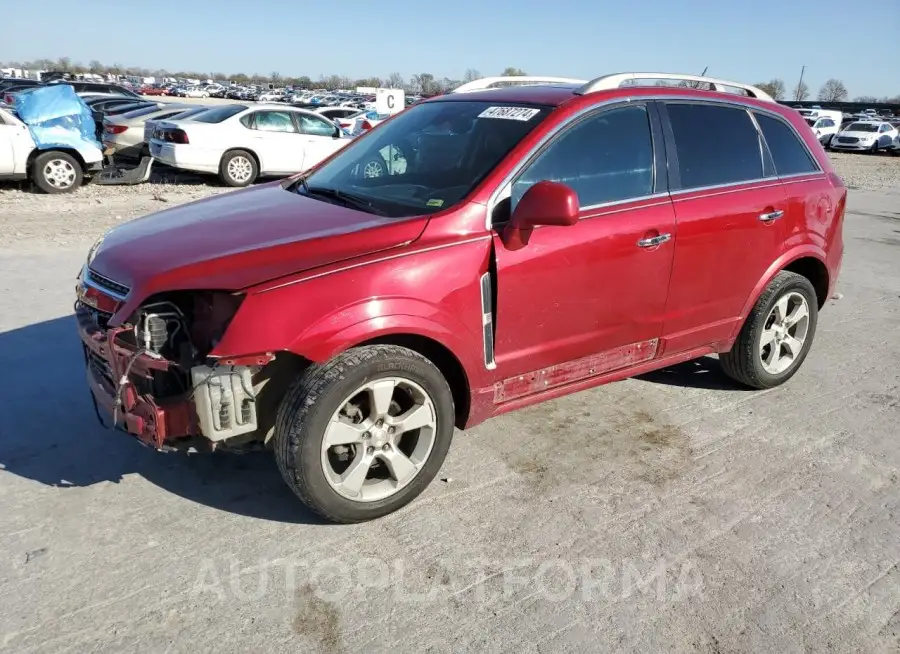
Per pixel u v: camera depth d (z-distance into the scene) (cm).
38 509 315
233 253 290
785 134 458
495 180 328
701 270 402
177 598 267
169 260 292
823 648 260
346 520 309
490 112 379
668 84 424
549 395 368
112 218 970
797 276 457
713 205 399
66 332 521
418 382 307
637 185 375
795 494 357
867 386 497
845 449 405
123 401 285
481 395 337
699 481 366
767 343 462
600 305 363
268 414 300
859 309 690
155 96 6644
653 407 450
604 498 346
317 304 279
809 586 291
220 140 1330
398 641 253
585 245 347
